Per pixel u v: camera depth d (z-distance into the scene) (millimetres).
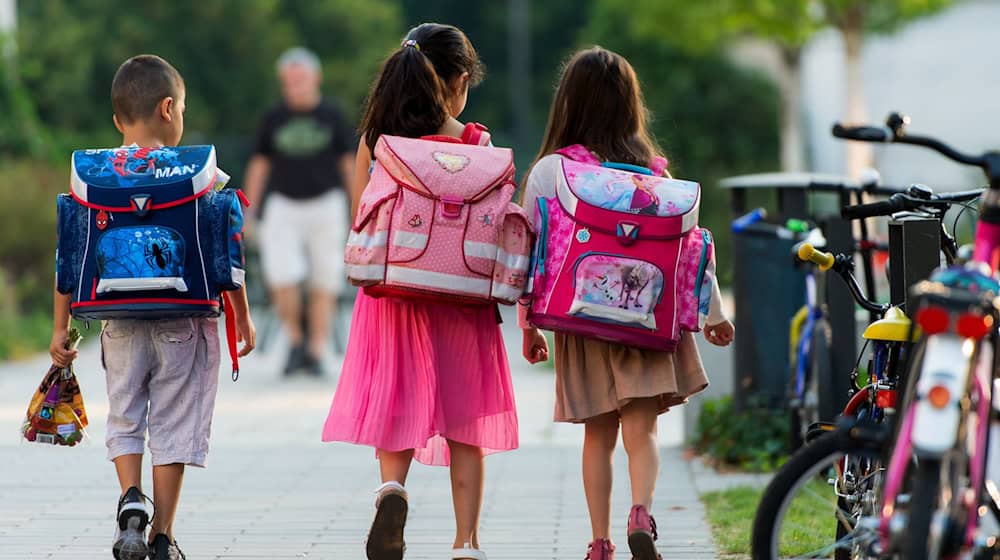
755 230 29203
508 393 18625
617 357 18094
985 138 111688
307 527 22938
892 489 13891
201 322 18344
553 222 17844
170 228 17453
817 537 15633
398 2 174250
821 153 115188
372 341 18234
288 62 49406
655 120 20406
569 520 23391
